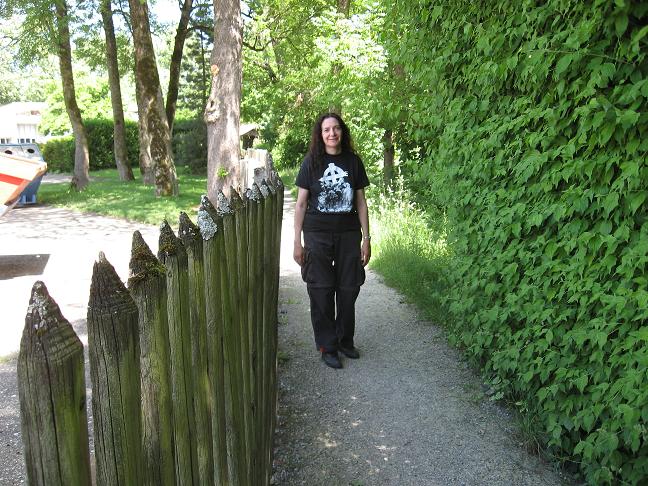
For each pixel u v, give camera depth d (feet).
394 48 16.75
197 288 4.94
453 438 10.42
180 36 61.11
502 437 10.43
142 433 3.60
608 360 8.15
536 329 9.75
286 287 21.12
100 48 72.49
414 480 9.20
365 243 14.17
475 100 12.18
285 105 66.23
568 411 8.96
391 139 35.14
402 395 12.15
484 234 12.06
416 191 30.86
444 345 14.90
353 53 30.14
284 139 87.61
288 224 36.37
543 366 9.58
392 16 16.49
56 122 156.97
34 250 28.81
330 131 13.16
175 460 4.25
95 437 3.18
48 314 2.70
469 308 12.68
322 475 9.37
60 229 35.65
